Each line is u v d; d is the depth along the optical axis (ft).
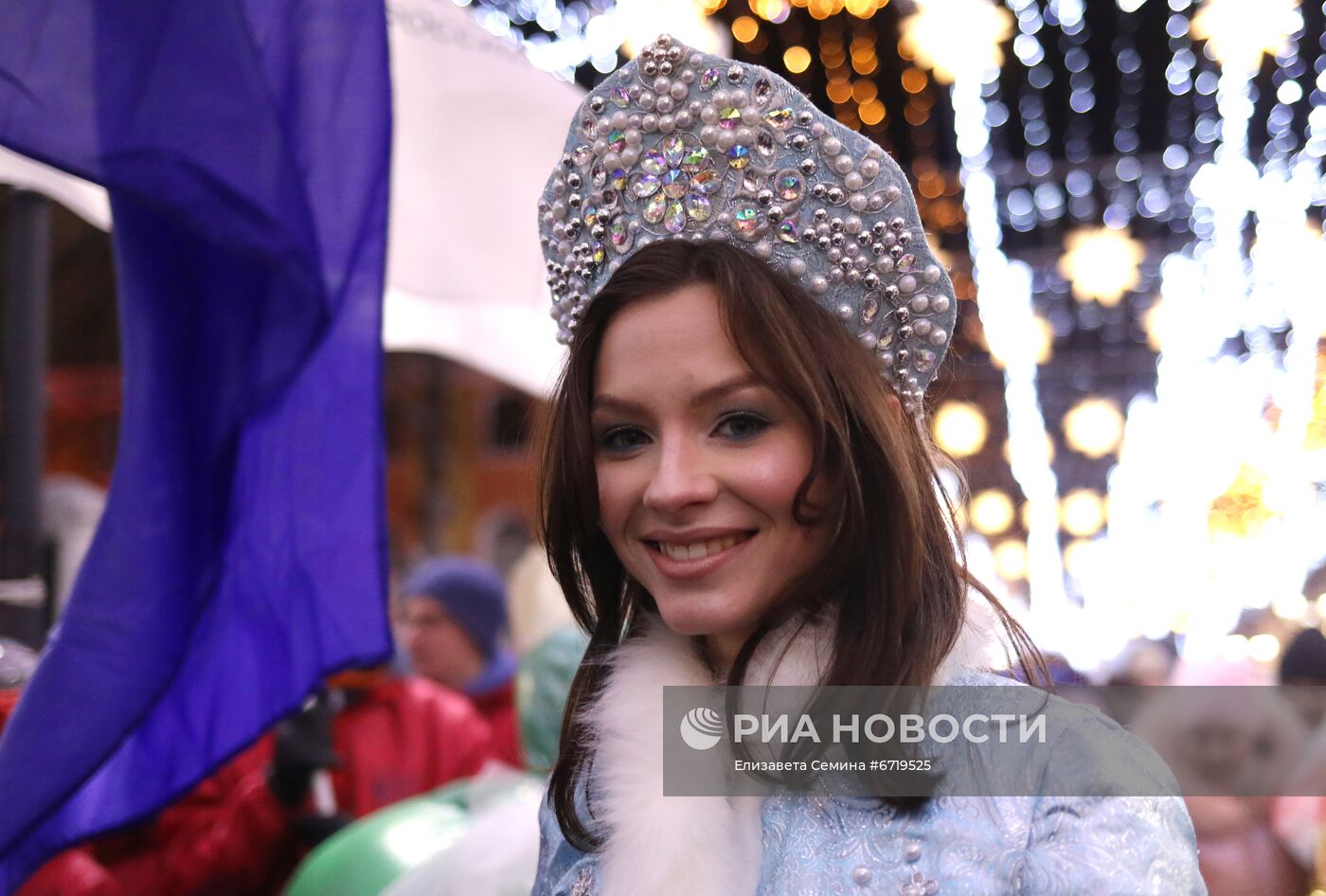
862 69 20.98
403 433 35.42
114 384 20.29
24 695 5.08
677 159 4.01
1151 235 35.96
